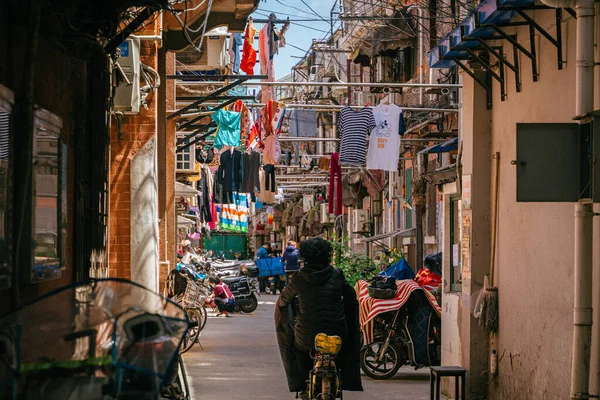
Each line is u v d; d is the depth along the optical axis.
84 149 10.84
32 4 7.61
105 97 11.61
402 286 16.08
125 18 11.52
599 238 8.73
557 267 10.22
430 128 30.17
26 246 8.03
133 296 5.18
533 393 10.92
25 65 7.67
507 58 12.06
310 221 59.66
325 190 58.41
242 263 44.84
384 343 16.03
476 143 12.92
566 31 10.02
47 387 4.64
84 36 9.59
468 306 12.91
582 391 8.30
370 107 24.05
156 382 4.61
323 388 9.84
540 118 10.91
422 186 33.31
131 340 4.80
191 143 27.06
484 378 12.83
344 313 10.66
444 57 12.91
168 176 22.28
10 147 7.68
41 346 4.86
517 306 11.63
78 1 9.21
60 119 9.47
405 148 35.34
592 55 8.33
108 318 4.89
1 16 7.54
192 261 35.19
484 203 12.90
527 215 11.30
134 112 14.62
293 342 10.98
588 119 8.17
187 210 49.44
